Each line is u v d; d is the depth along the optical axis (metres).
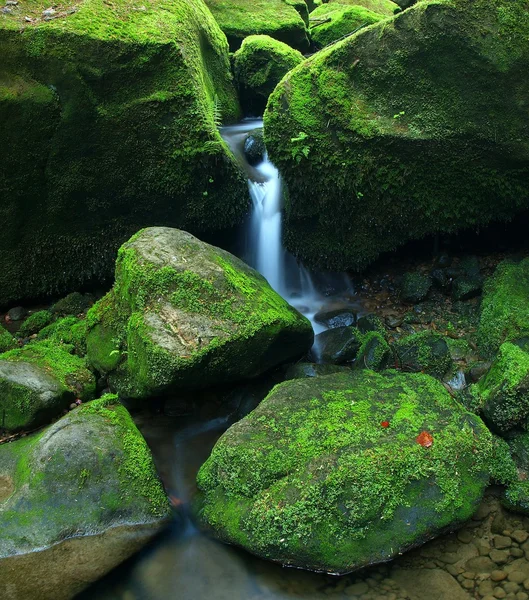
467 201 2.94
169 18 3.18
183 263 2.54
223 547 1.94
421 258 3.31
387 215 3.02
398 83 2.78
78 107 2.95
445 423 2.12
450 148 2.79
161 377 2.27
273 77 4.25
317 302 3.30
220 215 3.25
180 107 3.02
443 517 1.90
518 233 3.17
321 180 2.97
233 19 5.07
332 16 6.02
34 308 3.36
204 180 3.13
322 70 2.85
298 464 1.97
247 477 1.98
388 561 1.85
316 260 3.32
